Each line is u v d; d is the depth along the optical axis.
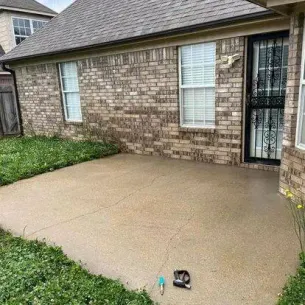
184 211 3.78
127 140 7.39
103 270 2.63
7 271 2.55
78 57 7.77
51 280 2.41
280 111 5.07
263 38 4.94
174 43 5.90
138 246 3.01
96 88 7.68
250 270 2.51
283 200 3.94
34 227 3.60
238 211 3.68
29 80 9.54
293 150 3.80
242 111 5.38
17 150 7.68
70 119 8.88
